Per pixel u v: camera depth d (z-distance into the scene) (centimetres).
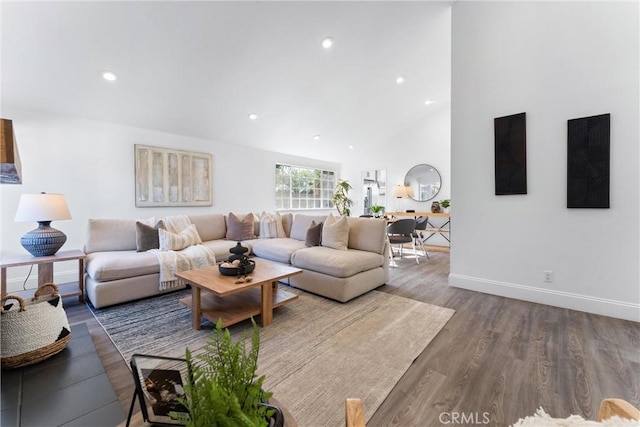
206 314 215
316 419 126
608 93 233
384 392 143
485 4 294
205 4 248
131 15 240
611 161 233
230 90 373
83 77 290
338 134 604
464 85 311
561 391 142
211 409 60
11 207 301
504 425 121
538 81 265
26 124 306
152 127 402
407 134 646
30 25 227
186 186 447
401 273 391
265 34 296
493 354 177
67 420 115
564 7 251
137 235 314
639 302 224
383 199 693
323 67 373
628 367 161
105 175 365
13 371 146
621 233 230
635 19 222
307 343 193
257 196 563
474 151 306
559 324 220
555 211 259
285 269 254
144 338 200
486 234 300
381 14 304
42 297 174
